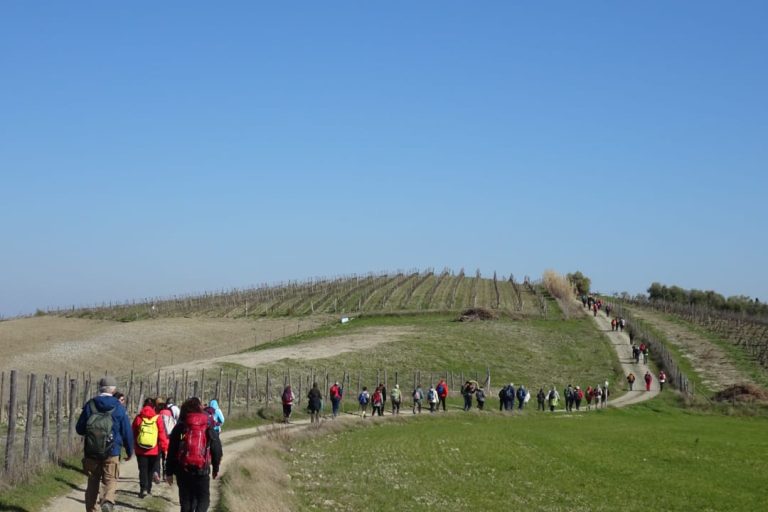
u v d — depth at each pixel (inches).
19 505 719.7
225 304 5506.9
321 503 995.9
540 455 1633.9
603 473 1445.6
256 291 6087.6
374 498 1064.8
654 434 2065.7
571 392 2726.4
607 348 3937.0
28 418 903.7
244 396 2383.1
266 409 2065.7
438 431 1990.7
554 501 1169.4
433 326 4320.9
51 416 1673.2
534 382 3208.7
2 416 1641.2
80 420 673.6
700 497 1243.8
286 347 3614.7
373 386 2837.1
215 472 657.6
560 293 5890.8
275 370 2844.5
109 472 670.5
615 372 3422.7
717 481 1391.5
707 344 4119.1
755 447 1843.0
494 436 1916.8
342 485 1136.2
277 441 1551.4
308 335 4148.6
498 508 1083.3
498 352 3659.0
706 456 1681.8
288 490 1045.2
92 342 3777.1
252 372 2763.3
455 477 1325.0
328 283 6382.9
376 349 3508.9
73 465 934.4
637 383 3257.9
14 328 4441.4
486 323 4441.4
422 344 3678.6
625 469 1494.8
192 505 644.1
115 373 3038.9
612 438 1963.6
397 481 1238.9
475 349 3666.3
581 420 2428.6
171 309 5398.6
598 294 7317.9
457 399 2768.2
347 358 3265.3
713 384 3213.6
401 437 1831.9
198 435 637.9
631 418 2527.1
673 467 1535.4
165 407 890.1
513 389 2544.3
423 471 1370.6
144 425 840.9
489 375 3031.5
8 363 3139.8
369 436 1831.9
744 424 2400.3
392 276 6943.9
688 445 1851.6
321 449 1566.2
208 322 4662.9
